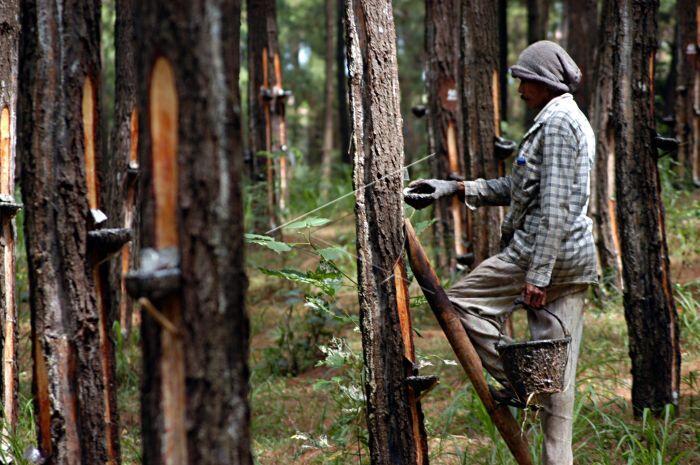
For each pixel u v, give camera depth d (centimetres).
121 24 1014
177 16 331
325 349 624
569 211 537
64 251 462
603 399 788
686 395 784
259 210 1588
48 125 461
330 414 793
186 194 335
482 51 928
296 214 1769
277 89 1627
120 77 1012
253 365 967
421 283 545
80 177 467
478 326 561
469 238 1152
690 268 1201
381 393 519
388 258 523
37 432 470
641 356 721
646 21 711
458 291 569
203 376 338
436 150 1197
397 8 3125
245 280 350
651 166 721
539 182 552
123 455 707
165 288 333
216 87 333
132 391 892
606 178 1131
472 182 591
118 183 1014
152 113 339
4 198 641
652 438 633
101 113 483
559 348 514
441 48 1180
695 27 1686
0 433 616
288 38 3509
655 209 720
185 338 338
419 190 582
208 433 338
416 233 582
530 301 541
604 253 1132
